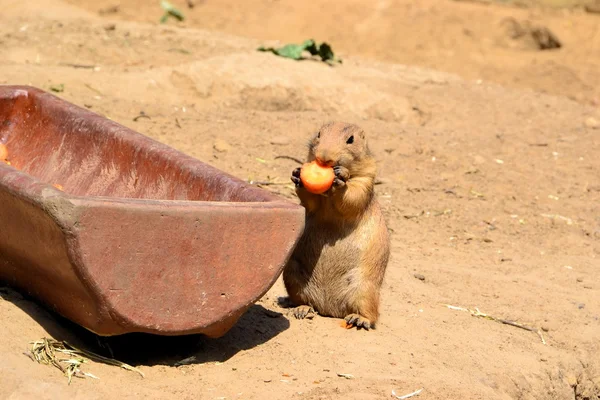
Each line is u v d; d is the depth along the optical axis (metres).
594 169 20.19
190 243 9.12
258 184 16.91
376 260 11.65
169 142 18.06
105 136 12.26
